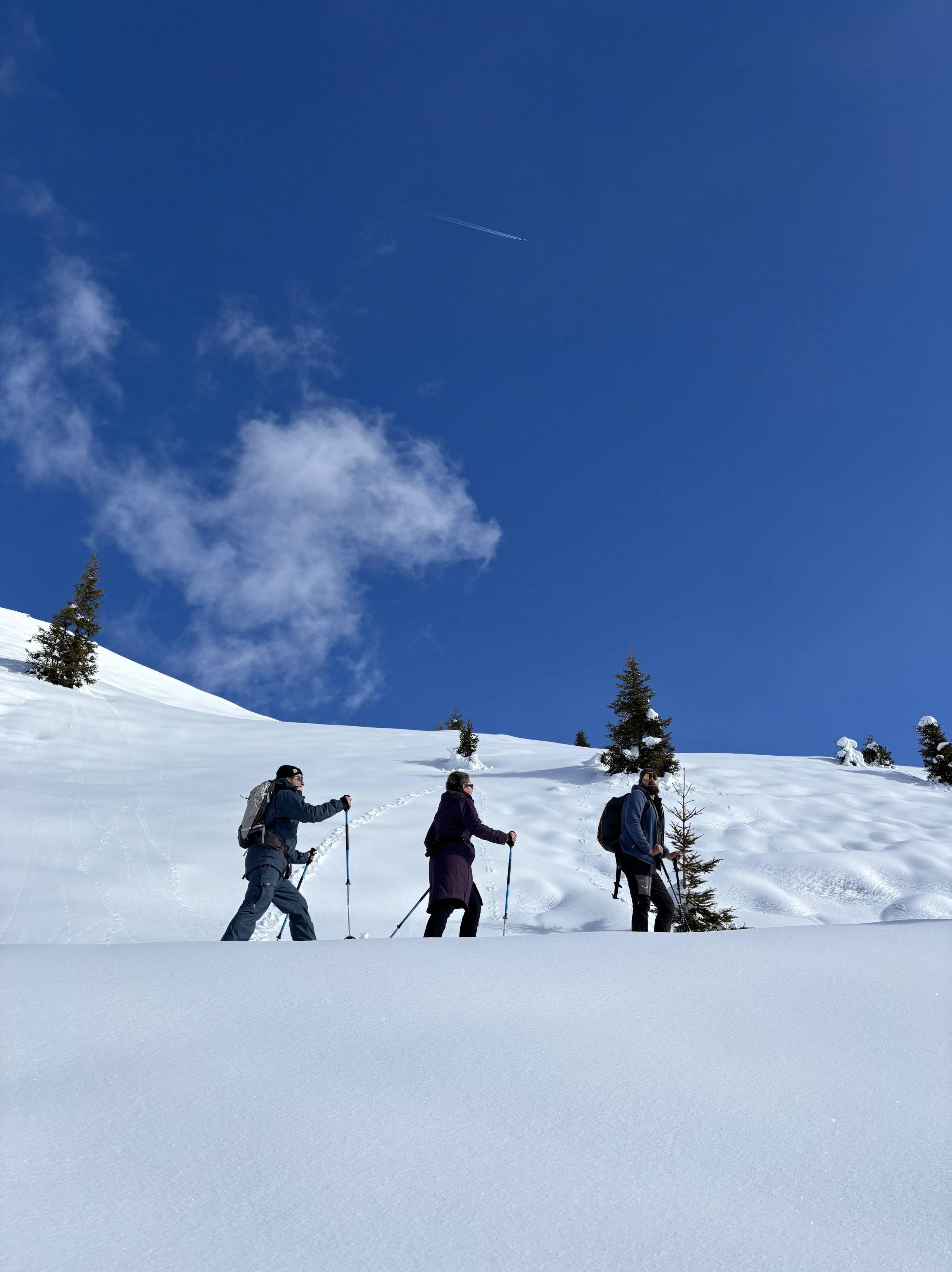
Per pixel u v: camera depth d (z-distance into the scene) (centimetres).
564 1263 150
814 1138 199
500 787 2231
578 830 1766
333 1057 242
